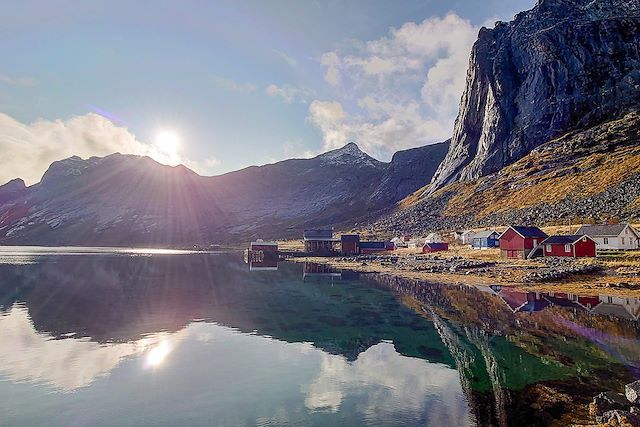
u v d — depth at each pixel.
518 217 136.88
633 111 174.62
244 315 38.97
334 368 23.28
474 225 148.88
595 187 132.75
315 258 130.88
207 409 17.67
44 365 23.77
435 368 23.02
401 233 171.50
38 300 48.09
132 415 17.06
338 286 60.84
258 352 26.55
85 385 20.67
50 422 16.48
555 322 32.91
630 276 53.38
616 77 190.12
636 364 22.30
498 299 44.56
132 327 33.72
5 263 114.50
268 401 18.48
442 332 31.39
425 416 16.59
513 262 77.88
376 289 56.50
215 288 59.75
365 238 171.38
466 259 93.56
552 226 113.69
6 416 16.98
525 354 24.66
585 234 85.12
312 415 16.94
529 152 194.00
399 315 38.50
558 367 22.03
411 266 85.19
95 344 28.34
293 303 46.00
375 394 19.23
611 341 27.03
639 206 106.50
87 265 107.50
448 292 51.09
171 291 56.69
